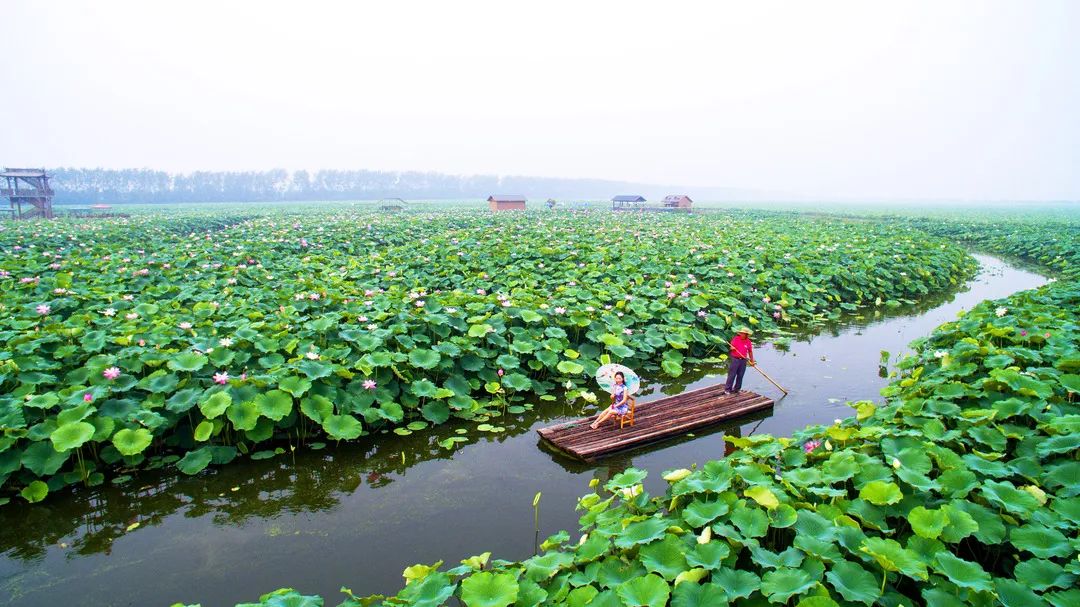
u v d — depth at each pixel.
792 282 18.38
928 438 6.30
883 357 11.78
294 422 8.20
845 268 20.38
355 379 9.06
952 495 5.03
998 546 4.73
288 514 6.79
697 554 4.47
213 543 6.23
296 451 8.13
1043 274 27.77
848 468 5.54
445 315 11.52
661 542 4.69
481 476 7.66
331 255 22.09
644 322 13.33
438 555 6.02
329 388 8.56
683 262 20.47
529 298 13.07
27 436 6.90
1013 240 37.06
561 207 96.75
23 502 6.80
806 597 3.71
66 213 64.88
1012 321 10.58
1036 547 4.31
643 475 5.88
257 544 6.21
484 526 6.55
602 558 4.89
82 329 9.88
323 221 40.03
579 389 10.53
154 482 7.30
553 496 7.18
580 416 9.60
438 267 18.34
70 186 157.50
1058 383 7.37
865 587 3.98
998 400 7.08
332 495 7.18
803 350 13.62
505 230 31.52
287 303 12.86
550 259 20.61
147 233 29.80
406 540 6.29
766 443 6.60
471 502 7.04
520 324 11.94
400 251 21.73
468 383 9.94
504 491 7.29
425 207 96.62
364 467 7.84
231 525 6.56
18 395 7.71
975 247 41.53
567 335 12.16
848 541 4.46
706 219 53.75
